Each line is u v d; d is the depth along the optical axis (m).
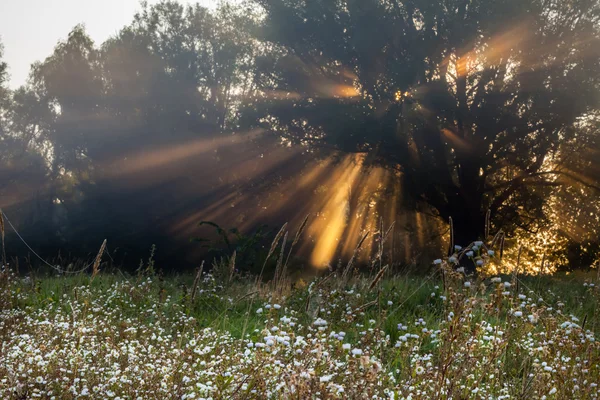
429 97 21.25
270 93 25.08
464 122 22.05
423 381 3.08
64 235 33.69
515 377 3.72
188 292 7.71
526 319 3.53
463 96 22.12
